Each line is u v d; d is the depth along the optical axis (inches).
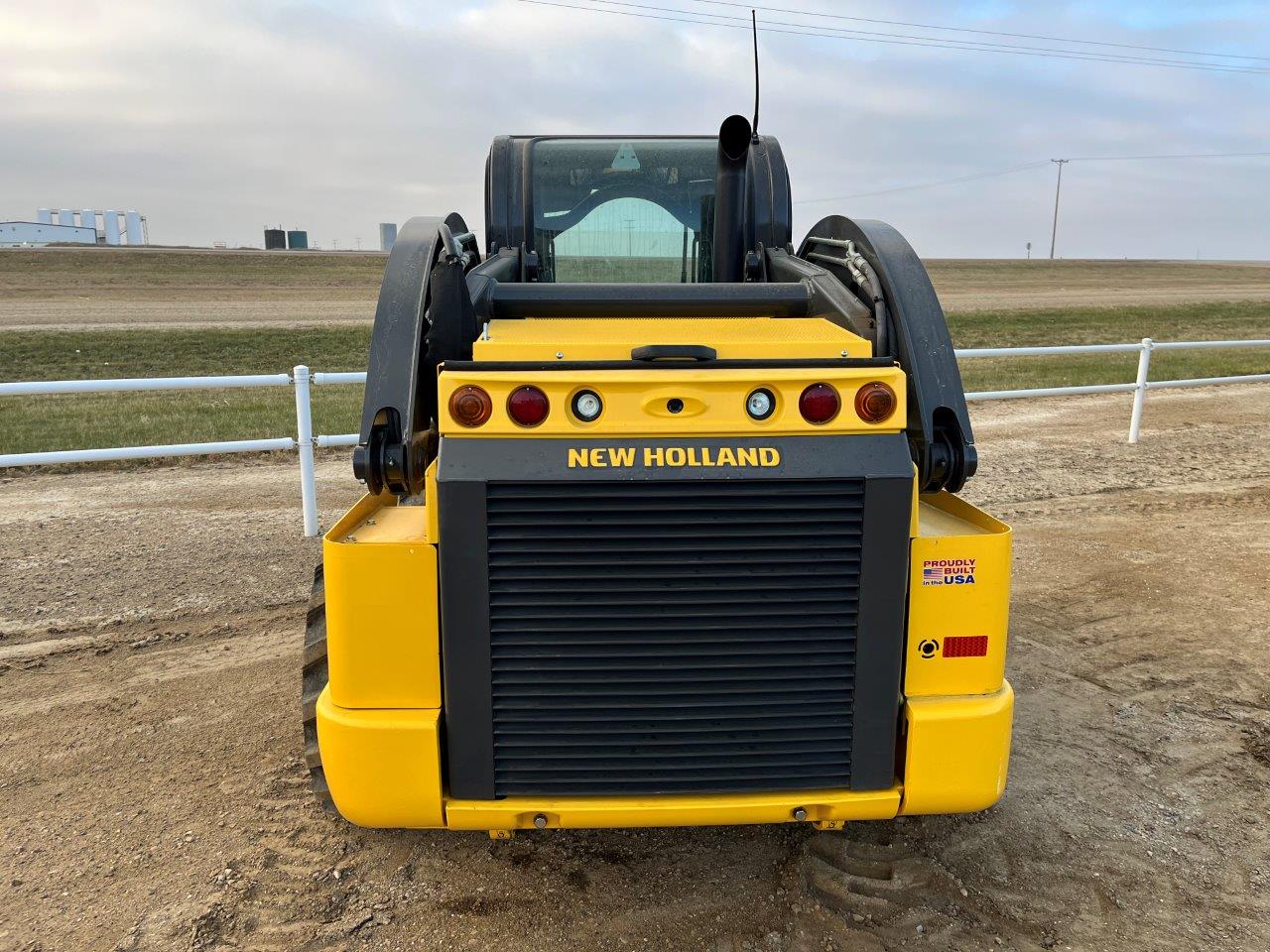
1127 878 127.0
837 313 125.6
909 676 106.6
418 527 111.1
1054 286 2854.3
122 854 131.3
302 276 2716.5
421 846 133.3
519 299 132.4
